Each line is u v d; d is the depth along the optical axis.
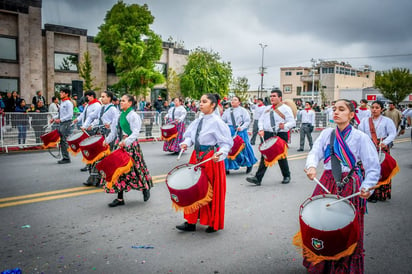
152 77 24.03
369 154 2.68
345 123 2.81
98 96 25.30
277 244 3.75
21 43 20.69
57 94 23.38
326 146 2.92
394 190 6.37
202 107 3.86
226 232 4.08
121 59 23.27
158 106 17.25
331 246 2.35
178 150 10.27
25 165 8.19
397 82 50.94
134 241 3.79
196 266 3.22
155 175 7.19
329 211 2.53
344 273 2.58
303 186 6.41
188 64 28.25
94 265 3.22
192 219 4.01
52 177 6.87
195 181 3.58
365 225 4.46
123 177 4.98
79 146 6.16
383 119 5.86
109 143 5.71
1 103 12.36
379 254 3.56
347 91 59.94
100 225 4.26
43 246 3.64
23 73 20.86
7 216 4.56
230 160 7.41
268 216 4.67
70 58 23.78
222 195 3.96
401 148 12.72
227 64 29.27
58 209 4.87
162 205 5.10
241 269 3.18
